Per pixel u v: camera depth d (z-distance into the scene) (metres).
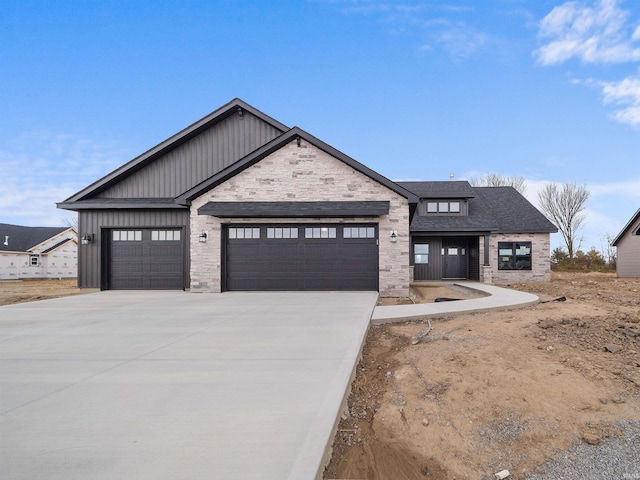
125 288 13.90
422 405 3.94
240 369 4.17
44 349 5.09
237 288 12.28
